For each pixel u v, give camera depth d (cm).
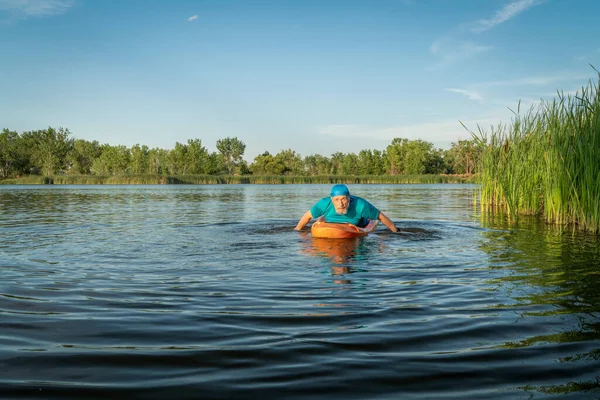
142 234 748
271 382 212
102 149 9644
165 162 8331
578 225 850
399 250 587
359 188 3625
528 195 1100
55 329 285
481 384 209
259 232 772
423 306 333
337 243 646
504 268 470
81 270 463
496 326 287
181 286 396
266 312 320
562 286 391
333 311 321
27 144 9094
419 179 5819
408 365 230
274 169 9425
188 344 259
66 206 1498
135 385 209
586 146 797
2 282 411
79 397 197
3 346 255
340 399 196
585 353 242
